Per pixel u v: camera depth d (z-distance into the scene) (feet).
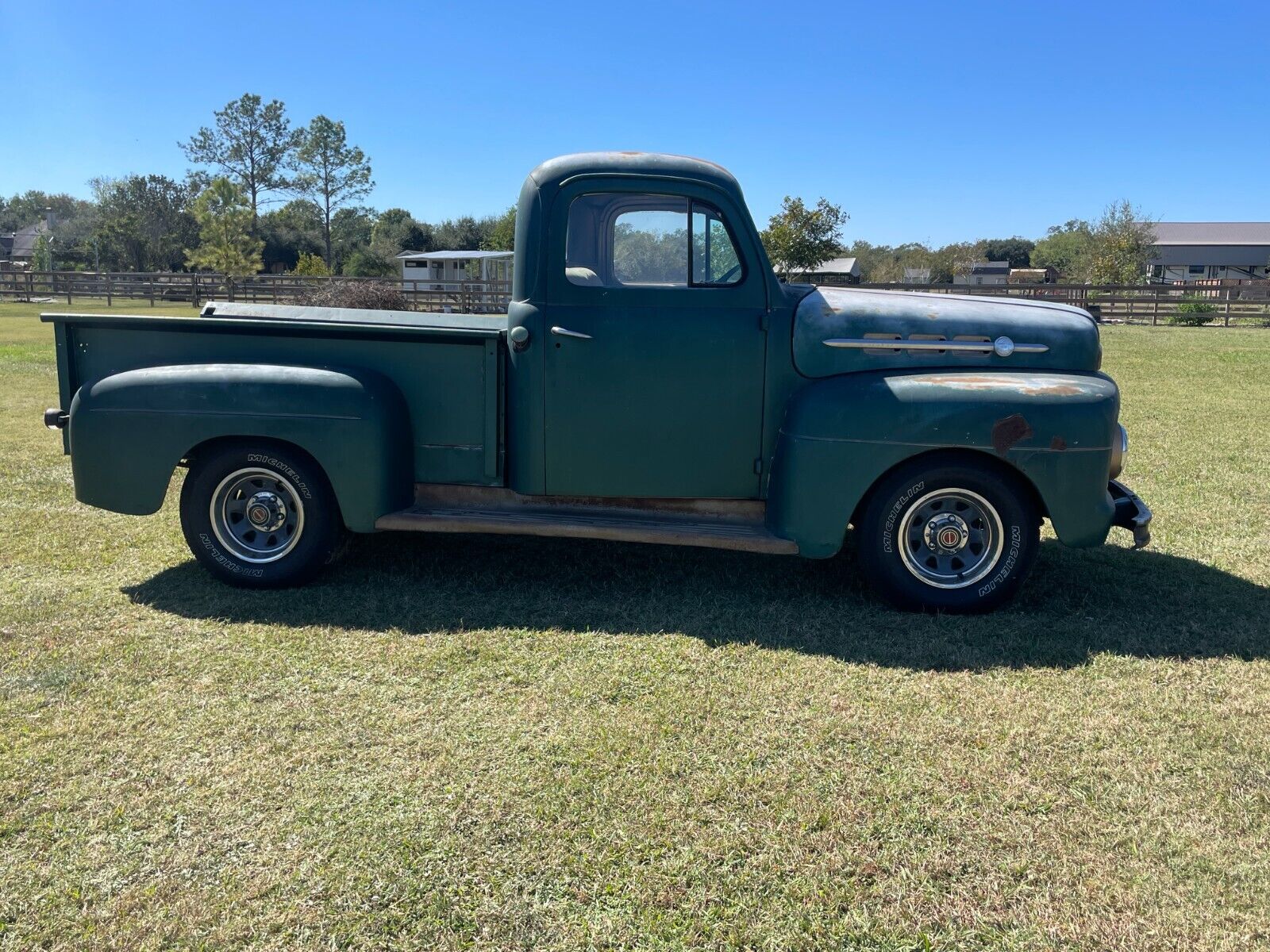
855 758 9.61
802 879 7.79
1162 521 19.02
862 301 14.05
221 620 13.12
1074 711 10.67
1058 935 7.21
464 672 11.52
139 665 11.59
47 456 23.91
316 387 13.74
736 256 13.76
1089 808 8.79
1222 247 213.66
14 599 13.76
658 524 14.17
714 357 13.85
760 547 13.48
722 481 14.24
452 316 16.71
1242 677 11.60
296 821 8.45
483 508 14.73
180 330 14.35
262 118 222.28
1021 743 9.93
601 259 13.85
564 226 13.75
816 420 13.33
